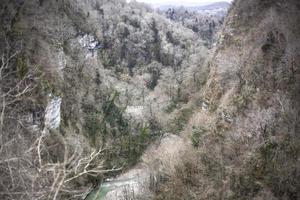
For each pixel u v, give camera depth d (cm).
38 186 688
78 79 5878
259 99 3606
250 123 3488
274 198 2822
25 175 709
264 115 3372
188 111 5991
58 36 5384
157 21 12406
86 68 6538
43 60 4341
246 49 4253
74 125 4938
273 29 3900
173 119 6262
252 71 3891
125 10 12206
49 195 649
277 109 3325
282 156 2992
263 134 3284
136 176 4591
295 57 3516
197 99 5897
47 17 5241
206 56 7112
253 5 4653
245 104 3734
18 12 4284
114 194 3931
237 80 4128
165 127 6294
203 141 3959
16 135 848
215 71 4744
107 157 4794
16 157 695
